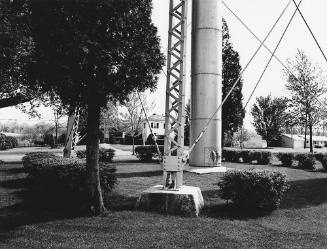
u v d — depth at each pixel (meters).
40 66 8.42
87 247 6.89
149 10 9.20
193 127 21.91
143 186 14.80
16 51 11.57
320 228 8.98
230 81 33.75
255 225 9.05
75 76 8.66
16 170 20.48
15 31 11.06
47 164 12.30
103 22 8.62
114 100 9.77
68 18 8.38
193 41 22.22
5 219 8.99
